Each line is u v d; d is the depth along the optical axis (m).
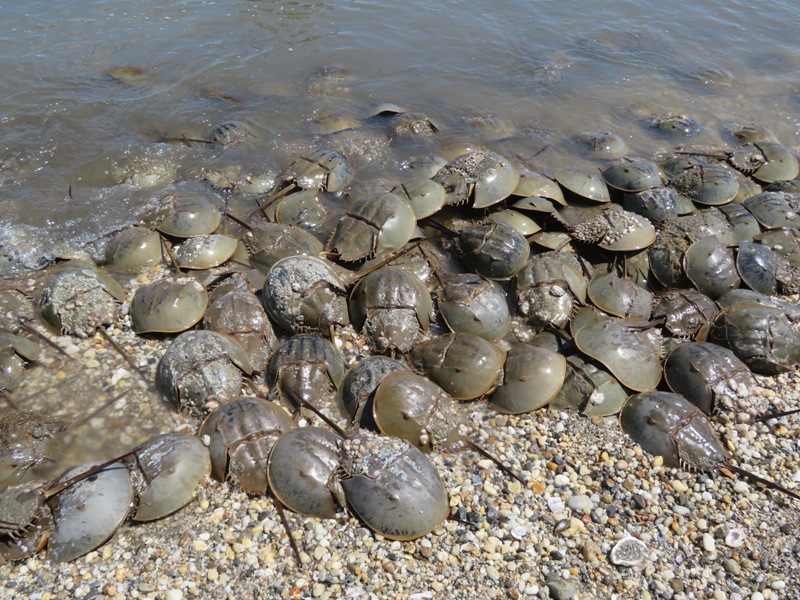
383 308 1.86
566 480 1.62
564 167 2.65
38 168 2.47
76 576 1.39
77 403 1.70
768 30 4.07
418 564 1.44
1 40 3.26
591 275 2.16
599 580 1.45
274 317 1.89
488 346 1.79
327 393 1.73
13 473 1.53
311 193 2.33
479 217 2.31
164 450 1.52
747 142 2.93
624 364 1.77
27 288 2.01
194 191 2.42
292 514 1.49
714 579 1.47
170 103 2.90
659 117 3.08
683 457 1.65
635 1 4.36
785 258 2.24
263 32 3.57
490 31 3.79
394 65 3.36
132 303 1.91
